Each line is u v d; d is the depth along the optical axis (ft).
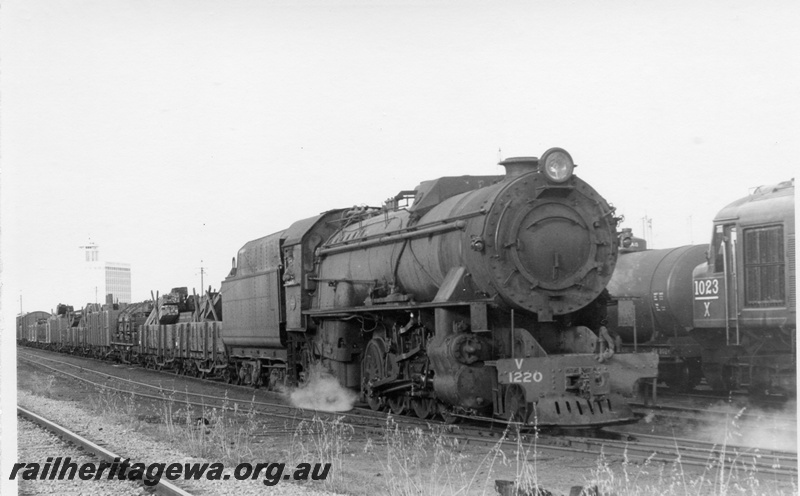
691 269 65.41
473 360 45.44
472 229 46.55
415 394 51.67
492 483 32.55
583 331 45.47
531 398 41.86
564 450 38.52
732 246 56.24
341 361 63.00
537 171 46.91
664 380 69.21
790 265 51.90
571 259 46.34
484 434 43.98
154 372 128.98
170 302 140.77
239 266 91.50
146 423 55.11
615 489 29.73
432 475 32.63
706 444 39.70
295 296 72.08
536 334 47.06
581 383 42.45
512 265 45.32
